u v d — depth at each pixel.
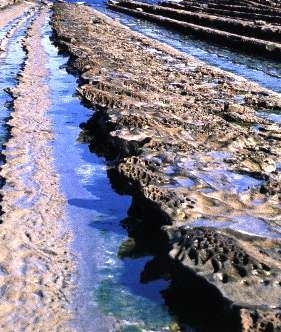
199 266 8.18
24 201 11.64
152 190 10.66
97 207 11.46
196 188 10.95
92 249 9.84
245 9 61.00
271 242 8.80
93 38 35.91
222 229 9.05
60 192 12.18
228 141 14.44
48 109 19.00
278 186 11.12
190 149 13.49
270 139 15.59
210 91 22.56
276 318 7.07
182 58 31.78
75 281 8.87
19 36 39.00
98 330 7.75
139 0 93.06
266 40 41.66
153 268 9.23
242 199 10.55
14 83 23.27
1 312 8.03
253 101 20.91
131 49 32.66
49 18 54.44
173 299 8.38
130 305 8.29
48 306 8.21
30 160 14.05
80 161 14.12
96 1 94.00
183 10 67.94
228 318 7.36
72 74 25.08
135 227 10.57
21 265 9.23
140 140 14.09
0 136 16.11
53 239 10.12
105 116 16.11
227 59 34.66
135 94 19.70
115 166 13.16
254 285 7.69
